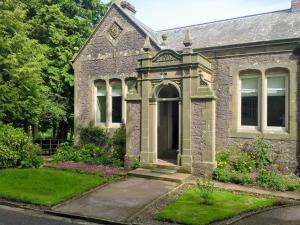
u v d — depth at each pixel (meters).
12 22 16.45
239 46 13.79
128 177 12.50
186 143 12.76
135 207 9.11
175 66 13.09
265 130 13.38
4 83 16.61
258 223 7.82
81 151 16.16
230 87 14.11
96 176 12.52
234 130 13.92
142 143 13.72
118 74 16.95
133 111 14.14
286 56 12.94
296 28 13.53
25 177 12.12
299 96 12.66
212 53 14.50
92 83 17.77
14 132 14.31
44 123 22.78
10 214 8.80
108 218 8.34
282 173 12.59
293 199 9.85
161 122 15.41
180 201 9.42
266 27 14.59
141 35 16.31
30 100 17.78
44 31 21.95
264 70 13.36
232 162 13.27
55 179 11.89
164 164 13.20
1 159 13.52
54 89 21.58
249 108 13.90
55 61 21.69
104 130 17.02
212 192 9.91
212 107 12.32
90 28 23.22
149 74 13.75
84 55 18.11
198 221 7.81
